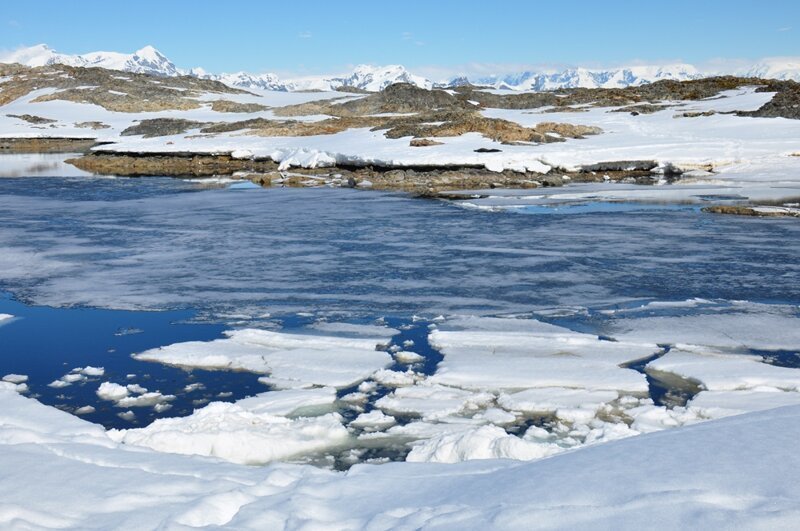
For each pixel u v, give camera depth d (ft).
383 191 104.94
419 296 46.68
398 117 200.54
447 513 13.80
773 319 40.27
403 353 34.50
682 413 26.61
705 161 117.50
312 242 66.03
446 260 57.36
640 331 38.45
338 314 42.78
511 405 28.17
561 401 28.37
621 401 28.55
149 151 165.89
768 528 11.32
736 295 45.96
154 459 19.84
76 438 22.34
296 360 34.17
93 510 15.44
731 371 31.22
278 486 17.75
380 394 29.96
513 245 63.00
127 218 82.58
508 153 120.26
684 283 49.06
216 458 20.58
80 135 229.66
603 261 56.08
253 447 23.59
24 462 18.33
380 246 63.52
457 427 26.03
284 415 27.48
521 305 44.19
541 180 108.78
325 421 26.23
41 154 197.57
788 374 30.68
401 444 24.90
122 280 52.11
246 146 161.58
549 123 148.36
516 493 14.44
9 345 37.50
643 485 13.65
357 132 162.81
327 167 130.82
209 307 44.70
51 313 43.73
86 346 37.24
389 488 16.90
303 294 47.57
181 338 38.55
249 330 38.88
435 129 147.43
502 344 36.14
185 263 57.67
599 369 32.01
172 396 30.07
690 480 13.57
